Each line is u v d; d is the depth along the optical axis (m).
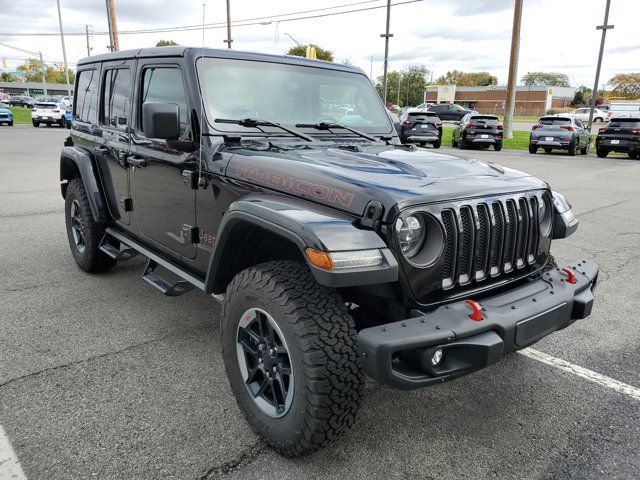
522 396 3.06
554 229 3.16
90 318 3.98
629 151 20.03
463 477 2.37
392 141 3.85
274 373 2.44
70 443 2.50
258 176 2.71
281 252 2.89
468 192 2.45
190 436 2.59
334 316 2.24
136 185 3.84
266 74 3.43
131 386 3.03
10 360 3.30
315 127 3.54
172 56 3.32
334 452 2.51
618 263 5.76
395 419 2.80
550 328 2.53
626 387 3.19
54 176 11.53
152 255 3.75
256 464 2.40
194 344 3.58
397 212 2.20
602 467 2.45
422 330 2.13
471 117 22.42
